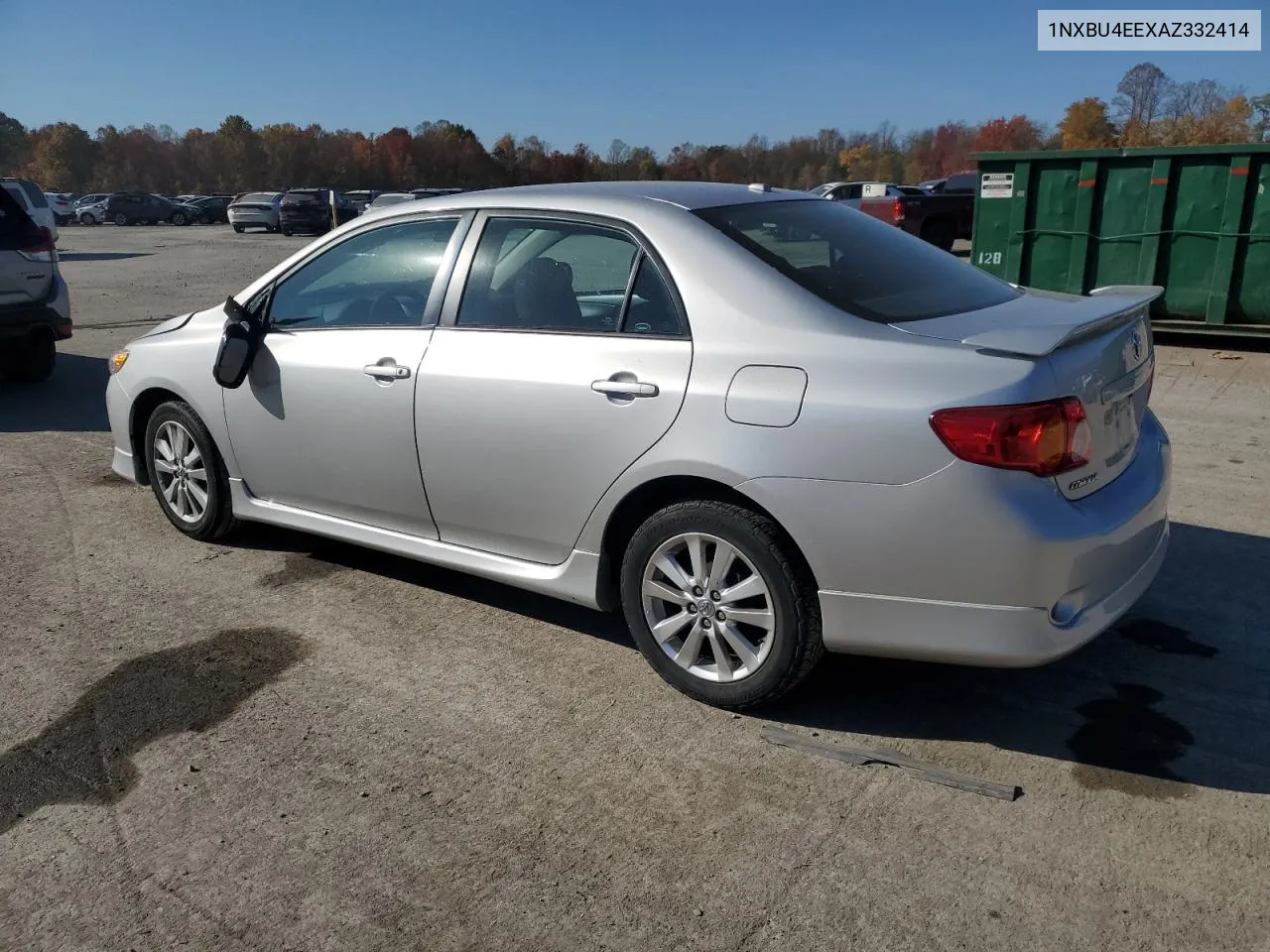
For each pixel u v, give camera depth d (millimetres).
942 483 2859
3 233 8383
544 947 2414
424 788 3043
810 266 3381
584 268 3613
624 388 3350
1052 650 2932
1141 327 3490
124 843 2826
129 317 13562
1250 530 4906
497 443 3695
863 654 3131
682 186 3895
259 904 2580
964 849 2711
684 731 3322
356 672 3754
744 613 3268
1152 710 3375
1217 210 9336
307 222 37031
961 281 3672
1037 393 2826
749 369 3152
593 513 3523
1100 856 2670
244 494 4734
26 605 4363
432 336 3914
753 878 2627
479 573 3951
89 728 3404
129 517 5461
